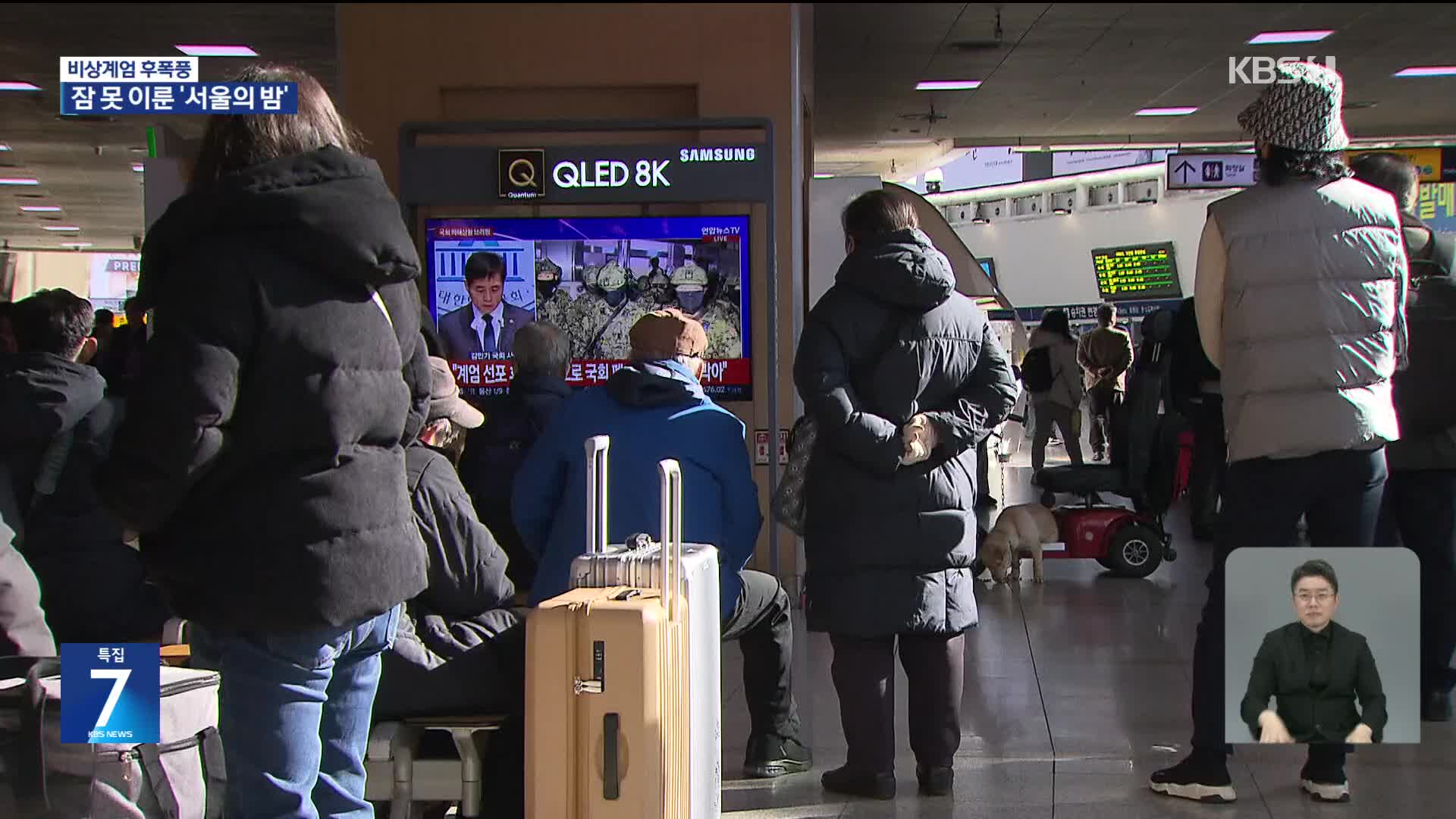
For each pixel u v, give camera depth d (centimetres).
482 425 545
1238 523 436
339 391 272
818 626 457
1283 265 417
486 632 360
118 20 1213
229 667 279
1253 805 445
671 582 324
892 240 445
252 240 268
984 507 1152
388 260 276
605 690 301
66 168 2453
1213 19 1326
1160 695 611
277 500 270
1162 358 967
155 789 336
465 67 915
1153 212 3064
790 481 456
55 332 569
